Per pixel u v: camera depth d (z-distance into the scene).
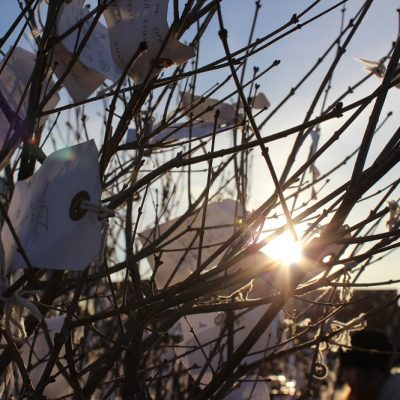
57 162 1.38
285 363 5.69
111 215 1.25
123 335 1.79
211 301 2.22
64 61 1.96
